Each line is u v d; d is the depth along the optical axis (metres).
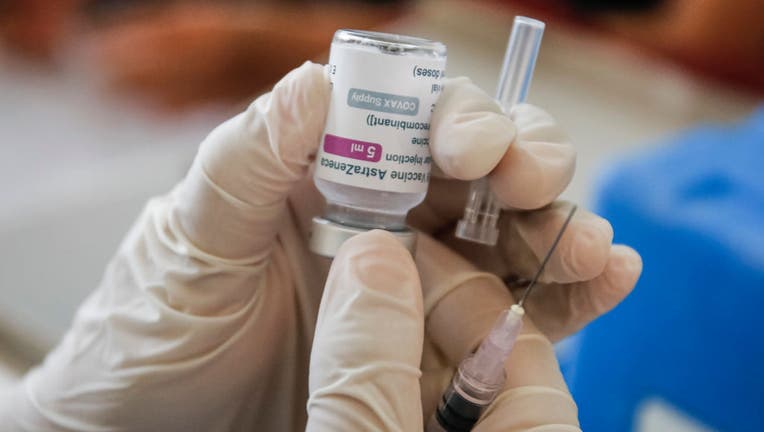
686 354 0.31
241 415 0.29
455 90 0.25
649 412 0.32
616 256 0.27
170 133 0.71
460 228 0.26
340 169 0.25
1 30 0.88
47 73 0.87
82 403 0.28
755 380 0.30
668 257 0.31
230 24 0.68
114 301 0.28
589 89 0.63
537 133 0.26
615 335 0.33
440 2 0.70
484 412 0.25
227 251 0.27
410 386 0.25
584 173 0.49
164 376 0.27
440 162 0.25
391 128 0.24
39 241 0.47
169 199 0.29
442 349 0.27
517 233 0.27
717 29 0.61
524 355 0.26
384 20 0.73
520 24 0.26
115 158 0.66
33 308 0.42
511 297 0.28
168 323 0.27
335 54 0.25
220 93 0.70
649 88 0.62
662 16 0.65
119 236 0.47
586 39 0.65
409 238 0.26
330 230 0.26
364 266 0.25
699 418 0.31
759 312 0.29
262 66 0.69
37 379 0.29
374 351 0.25
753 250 0.30
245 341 0.28
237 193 0.26
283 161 0.26
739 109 0.60
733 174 0.33
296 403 0.29
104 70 0.75
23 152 0.68
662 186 0.32
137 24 0.75
